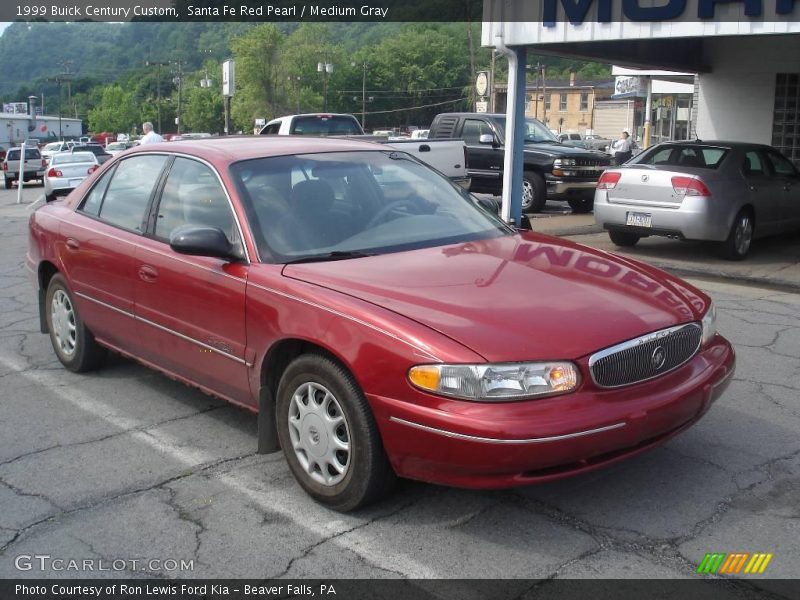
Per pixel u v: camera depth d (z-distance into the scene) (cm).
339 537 371
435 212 489
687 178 1004
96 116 14262
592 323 365
